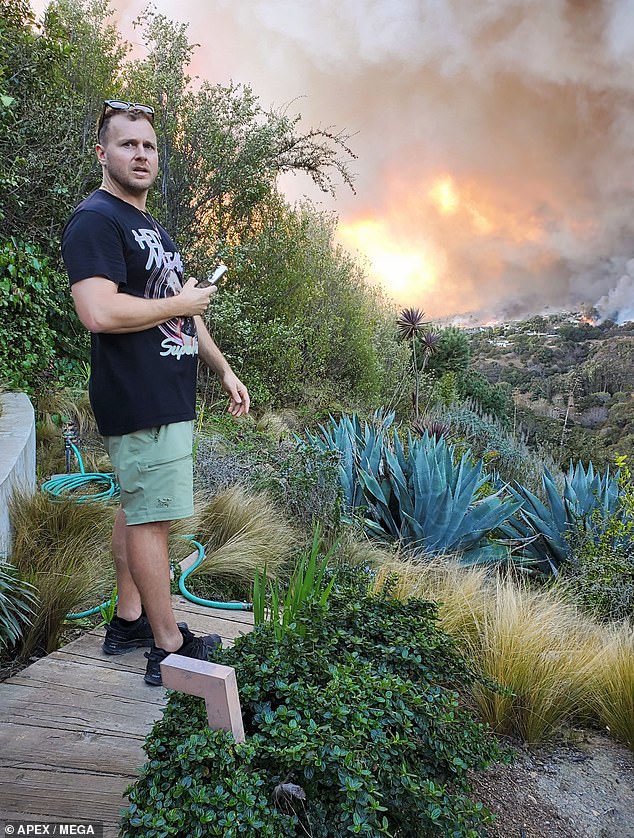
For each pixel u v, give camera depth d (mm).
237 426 6371
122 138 1975
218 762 1401
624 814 2176
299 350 9766
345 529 4660
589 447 11055
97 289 1849
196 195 8961
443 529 5180
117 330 1881
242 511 4258
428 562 4547
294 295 9891
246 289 8906
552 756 2498
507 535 5969
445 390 14297
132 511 2039
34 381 6359
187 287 2012
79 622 2799
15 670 2449
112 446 2037
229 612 2930
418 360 15023
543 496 7812
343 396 10742
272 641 1871
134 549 2064
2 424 4242
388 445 6855
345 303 11273
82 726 1979
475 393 16375
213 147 8633
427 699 1831
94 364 2020
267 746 1463
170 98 8508
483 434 10414
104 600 2975
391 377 12617
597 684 2811
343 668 1768
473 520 5281
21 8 6375
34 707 2066
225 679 1484
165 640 2146
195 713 1569
